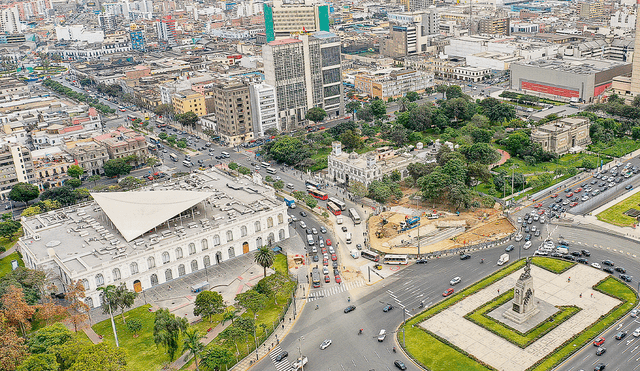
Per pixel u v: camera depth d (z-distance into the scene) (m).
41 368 196.75
